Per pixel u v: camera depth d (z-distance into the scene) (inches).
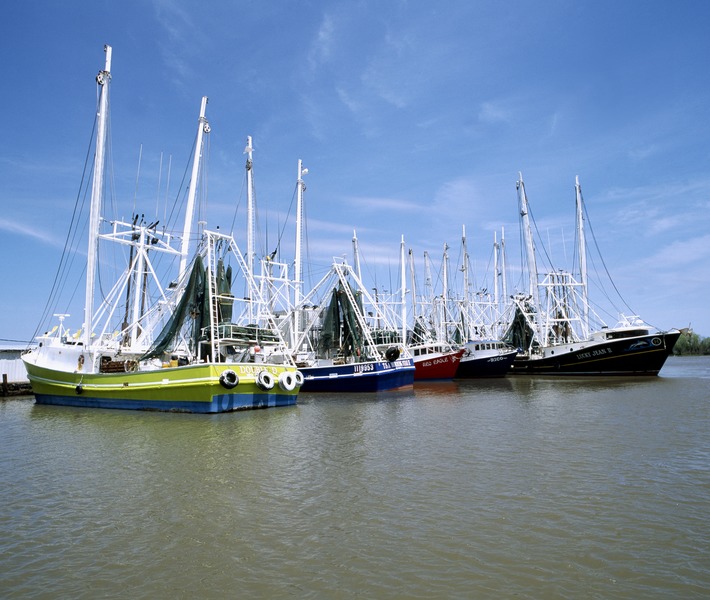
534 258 2731.3
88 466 630.5
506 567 327.3
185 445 747.4
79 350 1358.3
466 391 1747.0
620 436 775.1
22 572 333.7
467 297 3245.6
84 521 428.1
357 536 382.9
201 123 1600.6
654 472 557.0
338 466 606.2
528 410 1141.1
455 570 324.2
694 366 3572.8
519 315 3206.2
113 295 1411.2
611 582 306.2
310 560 343.0
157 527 410.9
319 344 1911.9
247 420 1000.9
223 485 526.9
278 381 1216.8
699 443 713.0
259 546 368.2
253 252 1952.5
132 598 297.0
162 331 1275.8
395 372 1720.0
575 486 505.7
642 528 391.9
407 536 381.1
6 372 1884.8
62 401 1366.9
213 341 1155.3
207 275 1230.9
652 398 1332.4
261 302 1660.9
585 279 2719.0
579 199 2758.4
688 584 302.7
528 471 567.5
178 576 323.9
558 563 332.5
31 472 607.2
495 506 447.2
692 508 436.5
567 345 2487.7
